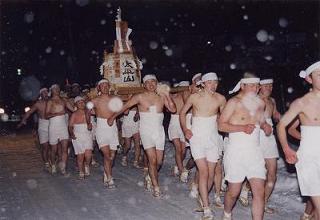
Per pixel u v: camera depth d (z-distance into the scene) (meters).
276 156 6.70
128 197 8.15
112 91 12.20
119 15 12.94
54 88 10.96
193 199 7.71
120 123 13.26
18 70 40.47
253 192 5.45
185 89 10.58
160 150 7.98
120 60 12.52
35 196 8.70
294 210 6.69
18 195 8.87
